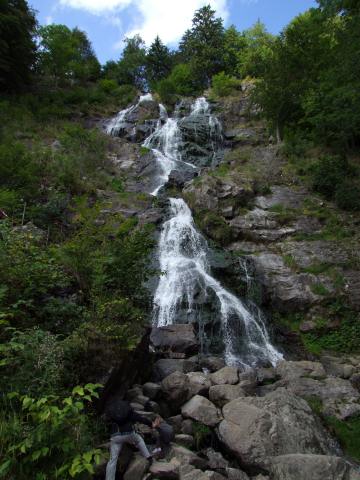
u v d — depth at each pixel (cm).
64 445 381
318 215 1576
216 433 590
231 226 1515
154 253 1309
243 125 2762
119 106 3247
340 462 491
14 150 1455
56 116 2586
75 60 4078
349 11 1975
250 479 509
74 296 708
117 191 1756
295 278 1330
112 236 1066
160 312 1087
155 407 602
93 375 543
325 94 1841
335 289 1286
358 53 1423
